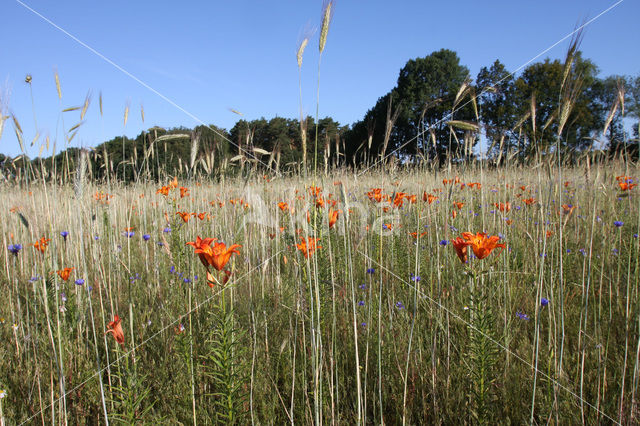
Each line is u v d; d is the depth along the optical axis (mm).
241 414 2244
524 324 3234
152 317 3611
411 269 4203
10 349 3066
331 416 2346
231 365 2197
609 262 3850
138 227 6570
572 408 2346
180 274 3441
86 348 3008
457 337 3092
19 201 5883
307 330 3139
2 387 2559
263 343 3023
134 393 2148
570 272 3906
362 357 2863
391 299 3512
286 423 2396
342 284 3572
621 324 3070
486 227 4809
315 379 2049
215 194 6531
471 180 5844
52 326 3020
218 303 3402
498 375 2545
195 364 2709
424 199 4473
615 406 2359
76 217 3760
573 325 3150
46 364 2820
